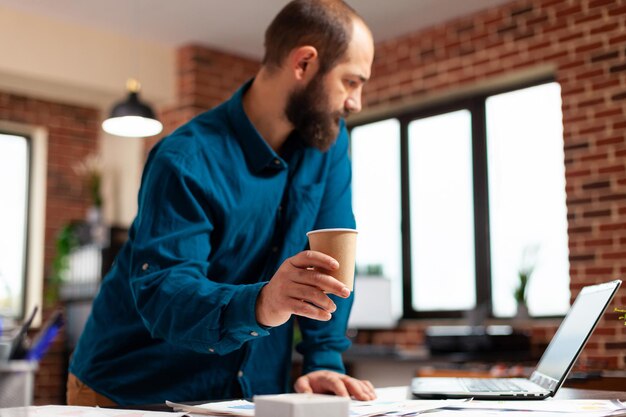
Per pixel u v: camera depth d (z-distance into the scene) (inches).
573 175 192.2
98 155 257.0
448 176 228.1
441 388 57.7
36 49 215.9
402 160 239.1
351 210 71.5
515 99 215.6
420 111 237.1
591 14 192.7
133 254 53.3
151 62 239.1
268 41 63.3
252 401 48.6
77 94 238.1
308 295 42.8
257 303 45.3
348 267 43.7
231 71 249.1
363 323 208.5
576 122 193.0
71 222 246.8
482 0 208.4
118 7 212.5
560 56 197.5
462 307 220.7
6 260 238.8
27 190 244.7
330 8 61.4
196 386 60.9
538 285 204.2
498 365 168.6
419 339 221.6
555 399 52.5
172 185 55.9
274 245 64.3
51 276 240.7
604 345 181.0
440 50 224.1
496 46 211.0
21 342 38.2
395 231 239.5
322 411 34.2
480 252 217.2
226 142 61.1
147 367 60.9
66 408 46.7
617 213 183.6
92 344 63.4
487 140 220.8
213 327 46.1
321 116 62.3
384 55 238.5
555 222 203.3
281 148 66.6
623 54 186.5
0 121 236.7
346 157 72.0
